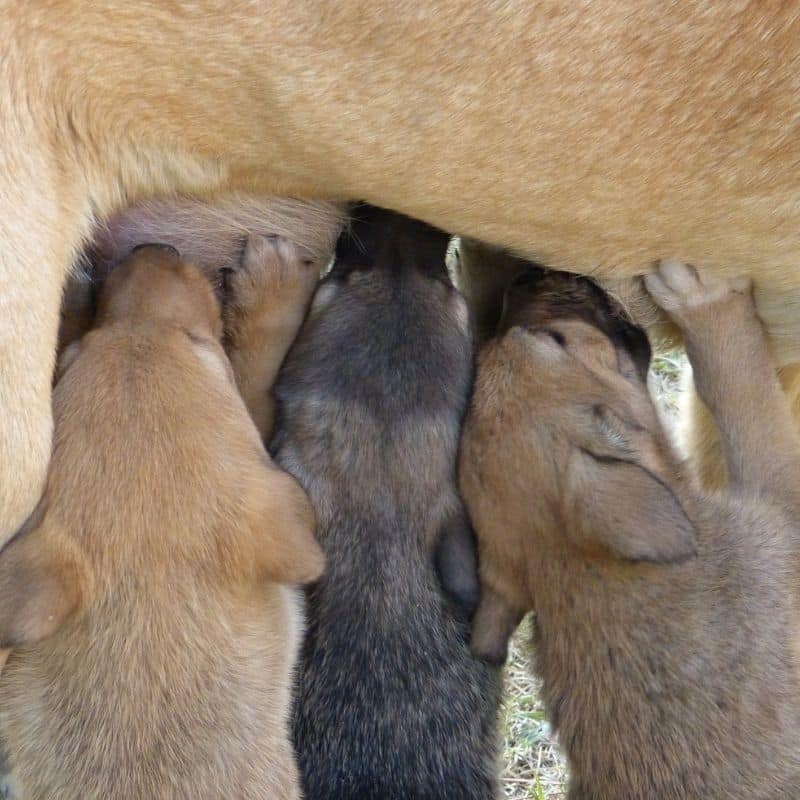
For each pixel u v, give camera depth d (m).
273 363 0.77
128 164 0.70
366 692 0.75
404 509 0.75
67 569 0.67
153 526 0.68
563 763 0.93
